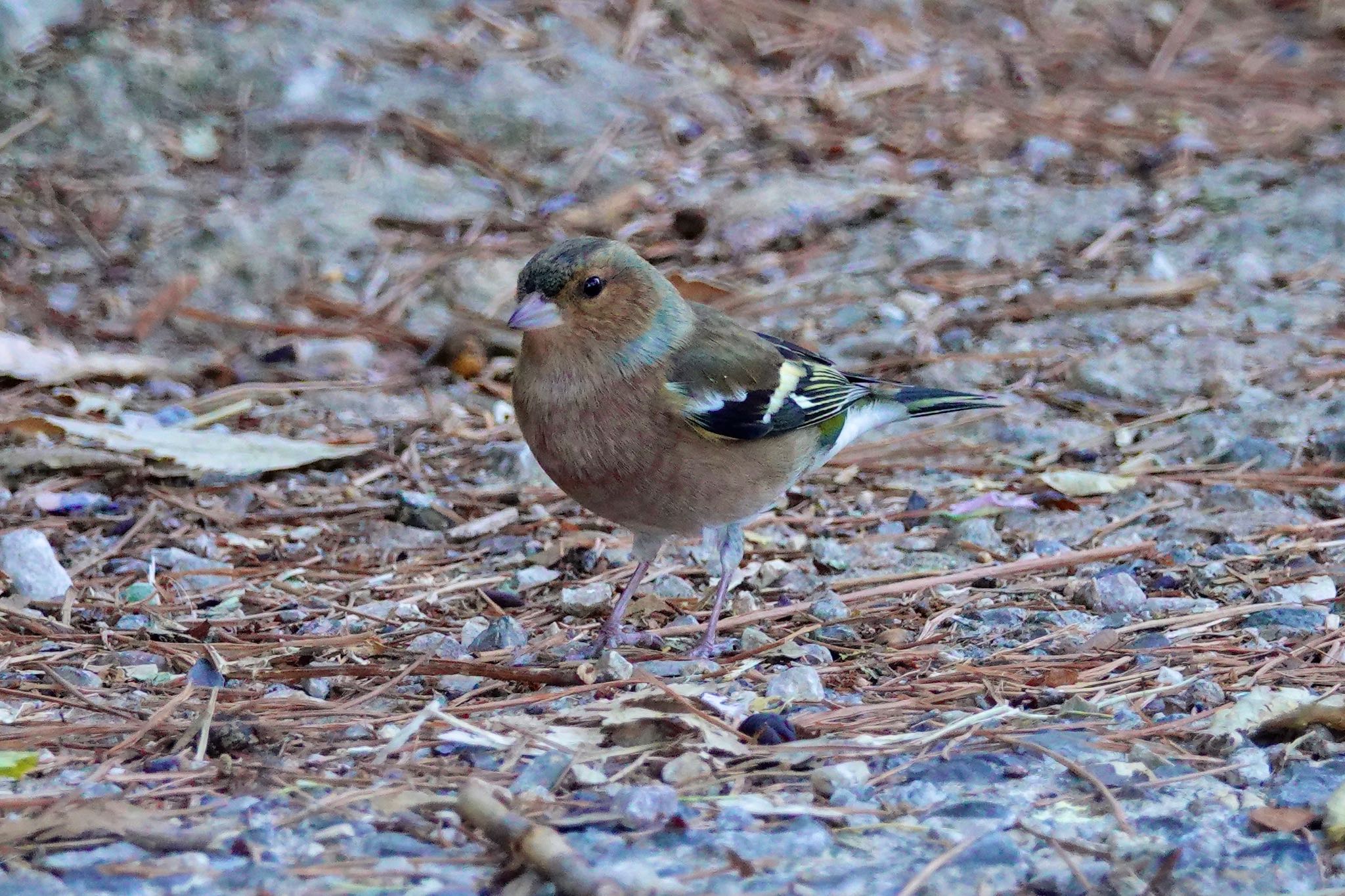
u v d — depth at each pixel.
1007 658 8.55
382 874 5.89
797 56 19.98
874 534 11.15
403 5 19.16
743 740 7.23
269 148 17.20
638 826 6.39
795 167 18.03
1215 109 20.02
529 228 16.62
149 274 15.50
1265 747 7.26
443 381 14.25
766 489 9.12
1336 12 22.86
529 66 18.64
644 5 19.91
